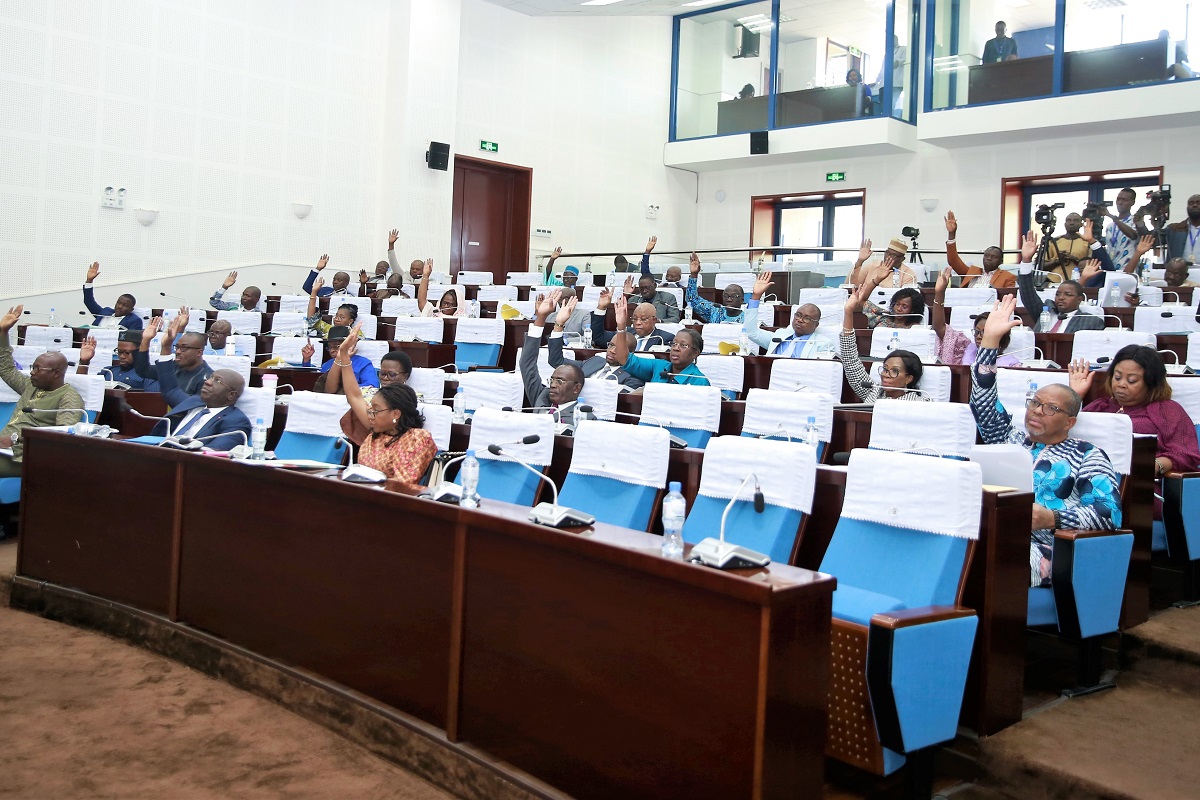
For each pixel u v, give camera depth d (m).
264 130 11.71
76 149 10.33
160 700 3.09
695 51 15.70
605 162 15.12
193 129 11.15
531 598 2.39
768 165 15.55
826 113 14.16
